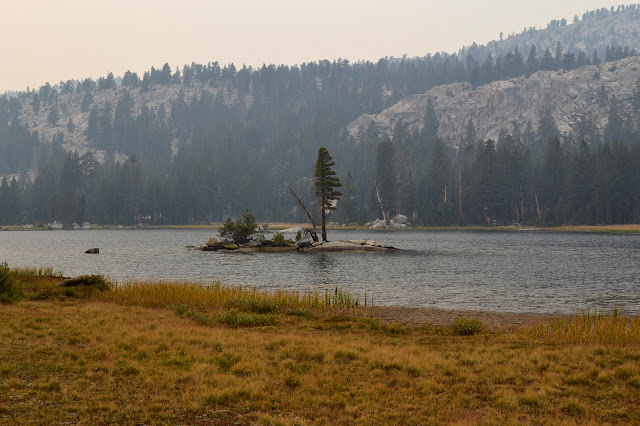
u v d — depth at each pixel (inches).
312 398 514.3
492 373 602.9
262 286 1619.1
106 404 480.4
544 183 7529.5
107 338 733.9
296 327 897.5
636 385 562.6
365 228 7598.4
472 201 7559.1
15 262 2534.5
